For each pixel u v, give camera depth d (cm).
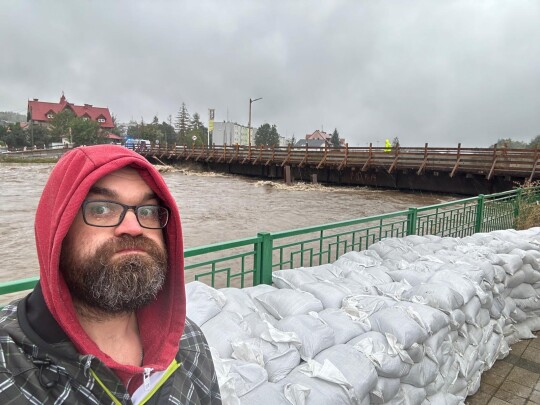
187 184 2533
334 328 210
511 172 1700
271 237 279
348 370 180
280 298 225
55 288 73
